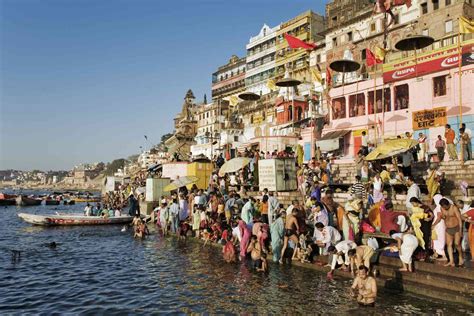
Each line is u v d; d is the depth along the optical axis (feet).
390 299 34.09
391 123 86.58
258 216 57.82
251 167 82.69
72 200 216.54
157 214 88.12
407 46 70.74
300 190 67.77
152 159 315.78
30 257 59.47
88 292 40.42
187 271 47.70
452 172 57.98
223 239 60.80
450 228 35.47
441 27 119.24
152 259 55.98
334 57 155.84
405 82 84.43
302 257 46.19
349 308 32.45
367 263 38.63
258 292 37.81
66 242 73.61
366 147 72.38
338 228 47.60
